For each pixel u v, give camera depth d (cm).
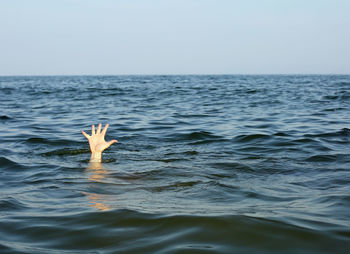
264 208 426
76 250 319
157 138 996
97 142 712
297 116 1425
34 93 3142
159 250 316
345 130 1063
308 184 543
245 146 871
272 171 626
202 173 609
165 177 583
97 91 3472
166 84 5334
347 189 511
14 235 353
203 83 5659
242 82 6097
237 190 509
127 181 560
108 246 327
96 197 477
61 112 1636
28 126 1206
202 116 1460
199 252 312
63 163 696
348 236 342
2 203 450
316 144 873
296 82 5838
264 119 1352
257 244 328
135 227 367
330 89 3381
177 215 396
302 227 363
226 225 368
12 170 644
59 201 460
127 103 2112
